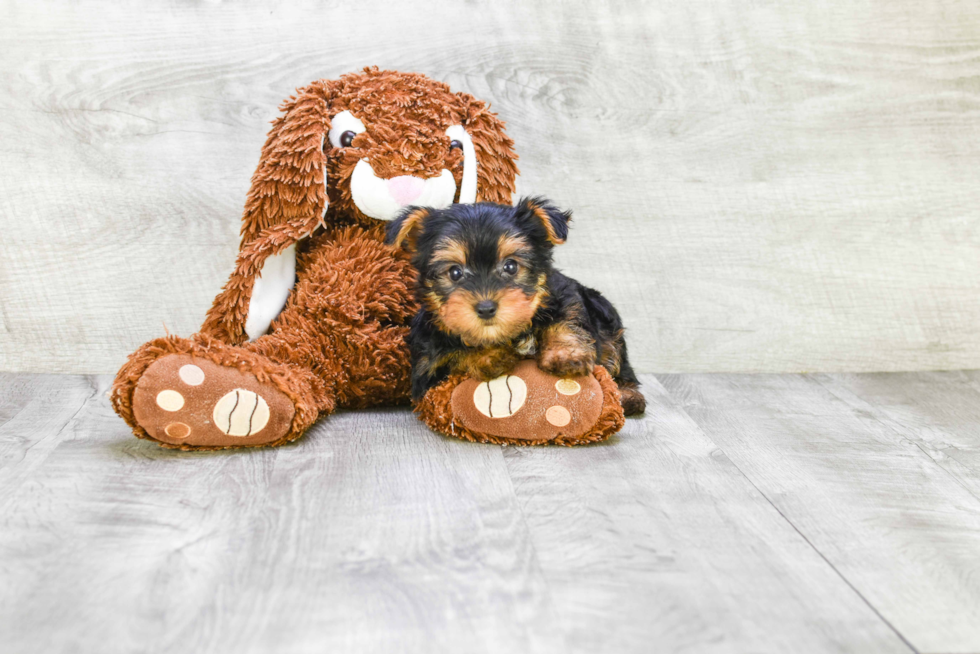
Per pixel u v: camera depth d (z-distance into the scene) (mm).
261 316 1029
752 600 723
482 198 1072
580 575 743
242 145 1229
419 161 1018
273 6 1222
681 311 1288
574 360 941
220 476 883
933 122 1285
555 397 951
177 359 923
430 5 1242
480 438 974
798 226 1288
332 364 1028
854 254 1294
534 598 718
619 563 758
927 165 1287
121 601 708
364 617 698
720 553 775
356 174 1019
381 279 1042
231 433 929
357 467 908
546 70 1260
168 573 737
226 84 1222
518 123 1261
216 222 1231
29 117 1193
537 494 858
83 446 953
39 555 755
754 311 1294
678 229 1281
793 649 680
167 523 801
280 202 1021
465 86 1254
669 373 1283
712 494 868
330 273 1031
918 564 769
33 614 696
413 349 999
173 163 1220
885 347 1294
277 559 755
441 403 973
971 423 1071
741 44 1270
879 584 744
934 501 866
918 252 1297
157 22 1205
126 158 1212
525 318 903
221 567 745
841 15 1269
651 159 1273
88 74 1198
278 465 909
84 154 1205
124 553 759
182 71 1214
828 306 1297
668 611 709
